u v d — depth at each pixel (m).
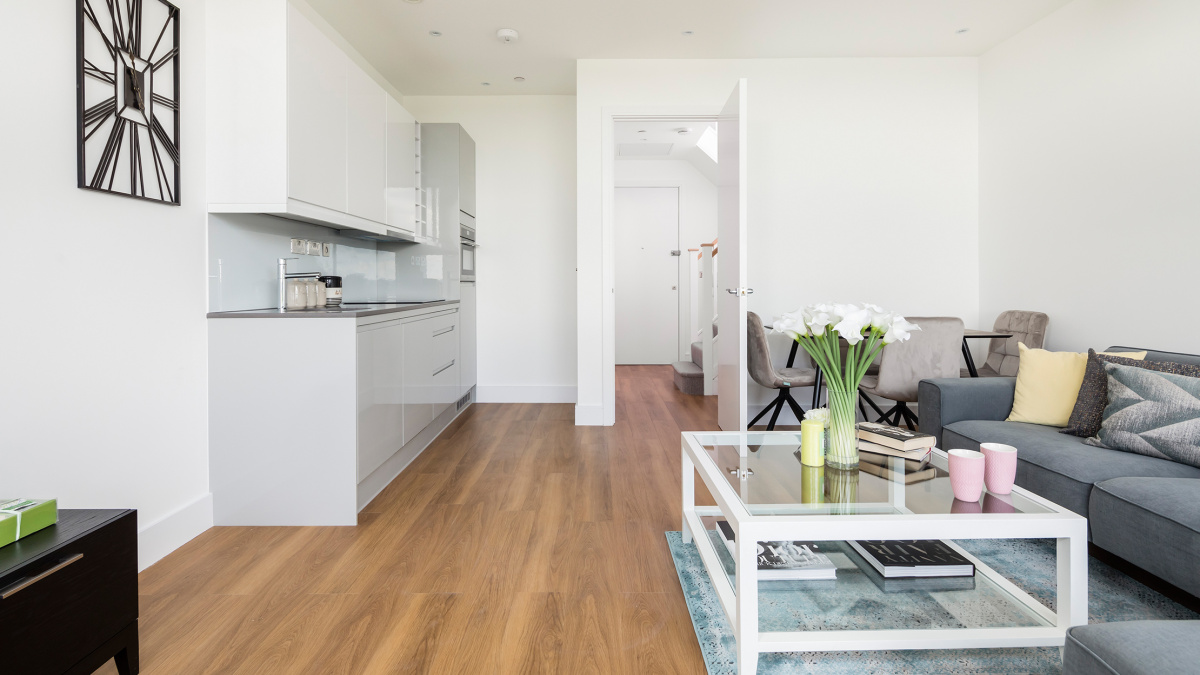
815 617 1.43
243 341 2.25
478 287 4.88
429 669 1.38
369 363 2.44
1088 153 3.16
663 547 2.06
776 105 4.05
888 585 1.54
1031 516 1.29
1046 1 3.25
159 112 1.97
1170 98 2.69
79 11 1.63
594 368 4.08
